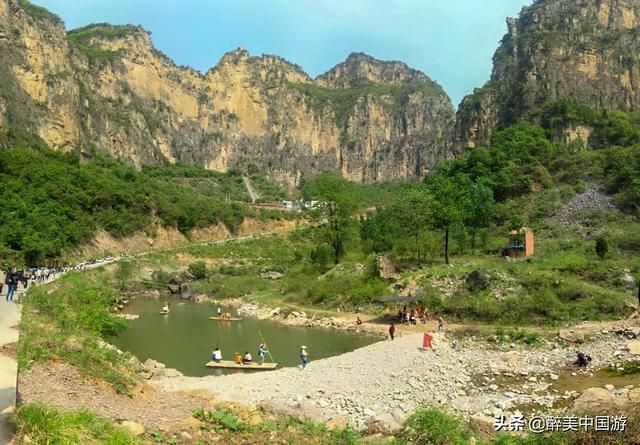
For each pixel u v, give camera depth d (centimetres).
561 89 18162
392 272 7325
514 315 5334
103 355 2494
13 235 7325
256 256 12425
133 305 7712
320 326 6028
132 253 11094
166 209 13450
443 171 13350
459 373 3703
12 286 3931
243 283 9019
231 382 3431
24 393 1752
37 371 1997
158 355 4575
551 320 5194
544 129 15525
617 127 14825
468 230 8694
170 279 9400
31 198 9088
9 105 15825
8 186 9019
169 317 6681
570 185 10462
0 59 16700
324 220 10519
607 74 18625
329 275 7856
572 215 9375
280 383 3400
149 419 1803
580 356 3853
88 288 4956
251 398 2973
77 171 11938
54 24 19900
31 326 2577
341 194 9581
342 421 2236
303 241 14312
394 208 9206
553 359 4053
